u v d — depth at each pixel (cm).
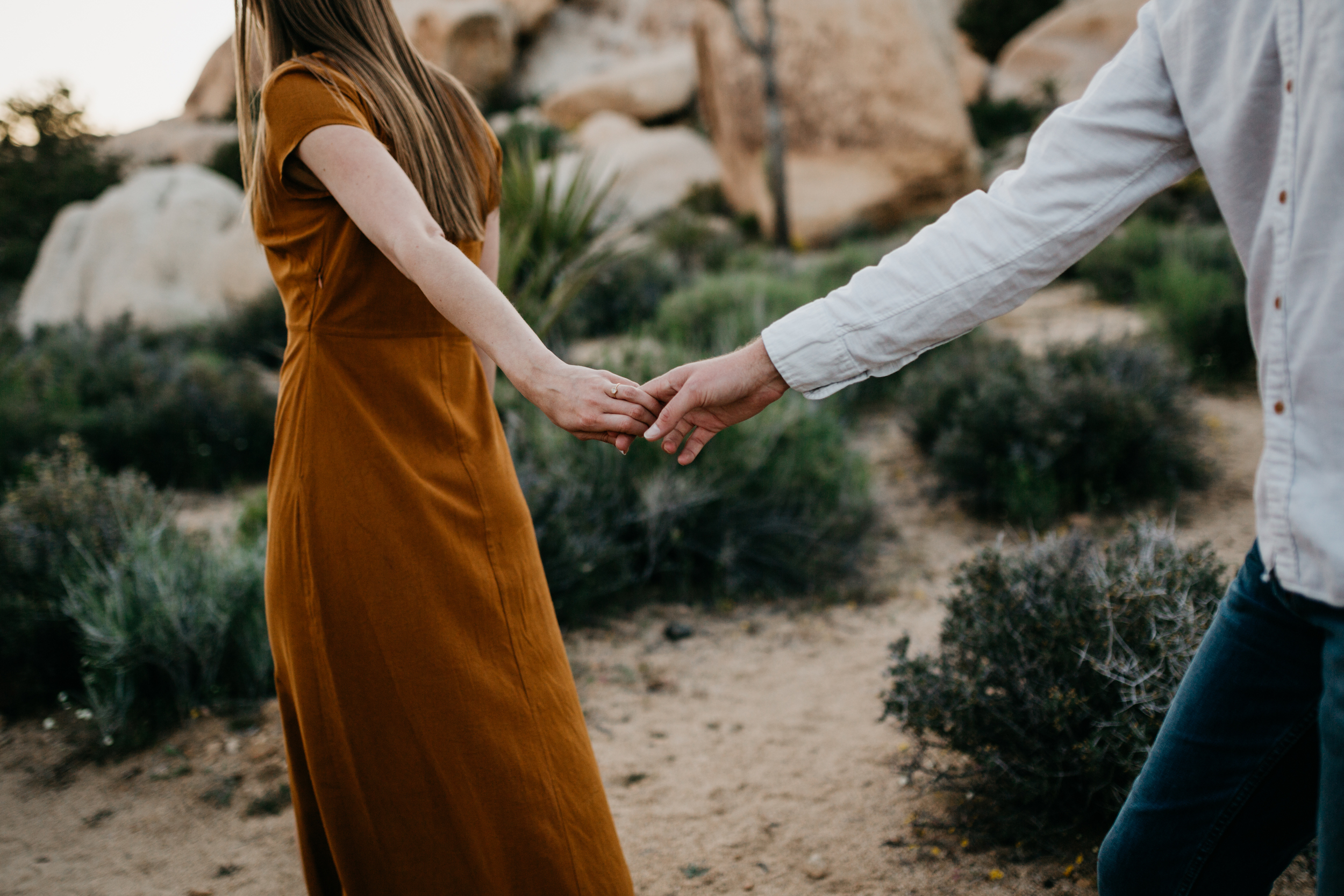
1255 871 110
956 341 640
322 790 133
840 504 407
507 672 135
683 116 2408
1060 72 2208
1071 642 206
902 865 203
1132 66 110
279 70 127
